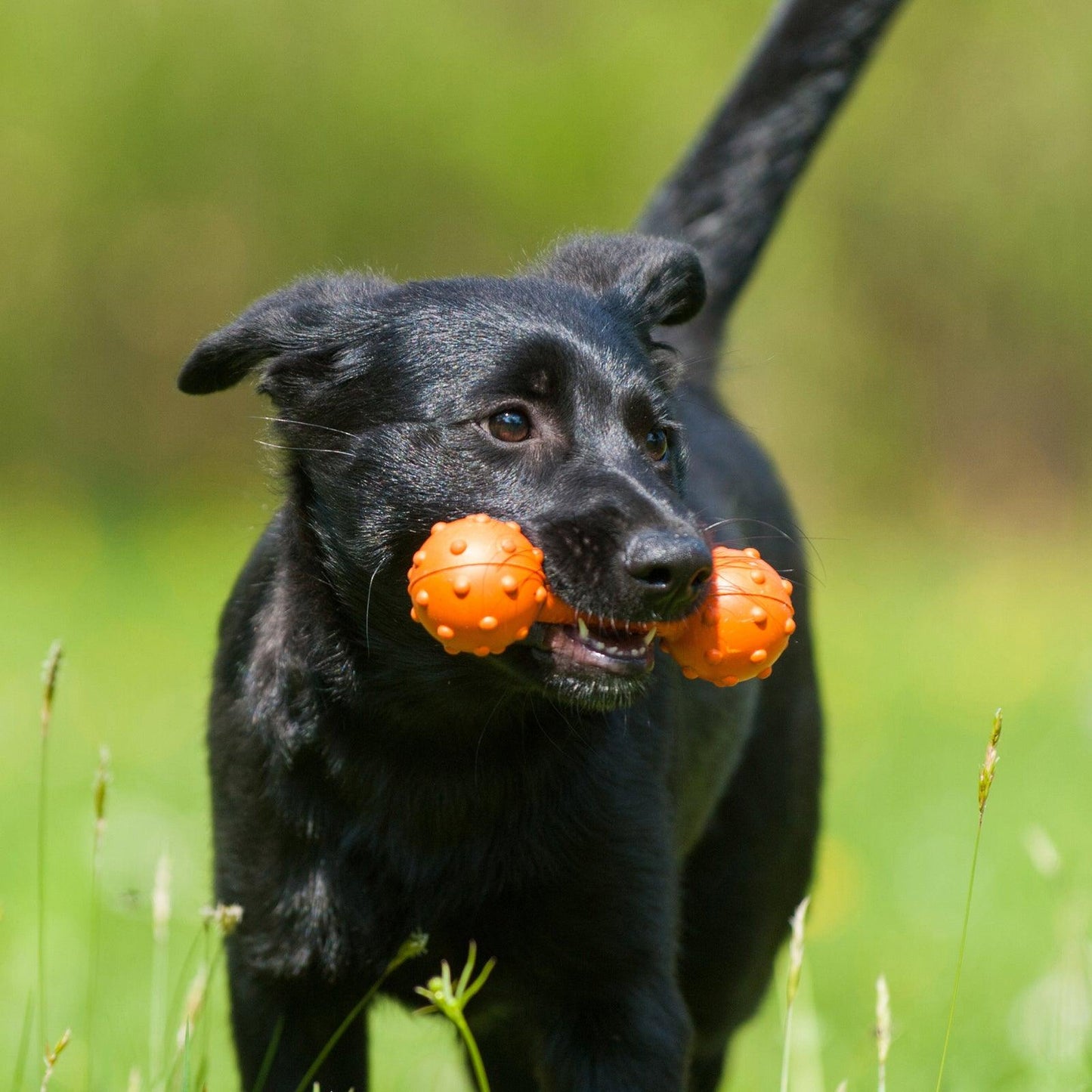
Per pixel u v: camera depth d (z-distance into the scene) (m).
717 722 7.79
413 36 39.09
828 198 40.12
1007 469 41.22
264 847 6.80
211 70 38.28
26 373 39.06
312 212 39.34
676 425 6.91
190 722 16.41
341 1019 6.89
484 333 6.61
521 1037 7.14
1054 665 20.23
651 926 6.66
